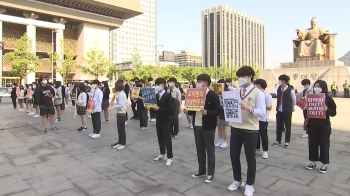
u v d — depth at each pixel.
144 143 7.41
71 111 15.97
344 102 20.66
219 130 6.92
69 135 8.57
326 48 26.86
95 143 7.40
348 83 24.62
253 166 3.84
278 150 6.52
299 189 4.06
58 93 11.62
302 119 11.96
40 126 10.38
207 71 75.31
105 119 11.59
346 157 5.82
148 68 62.72
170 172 4.93
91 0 49.25
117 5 53.03
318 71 26.14
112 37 107.12
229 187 4.07
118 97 6.75
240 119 3.82
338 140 7.50
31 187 4.25
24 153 6.34
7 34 43.22
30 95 14.61
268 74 29.22
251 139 3.82
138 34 128.62
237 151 4.02
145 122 9.53
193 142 7.51
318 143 4.91
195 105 4.37
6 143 7.42
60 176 4.75
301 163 5.43
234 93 3.90
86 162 5.60
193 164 5.43
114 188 4.18
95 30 53.94
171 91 8.28
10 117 13.17
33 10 43.31
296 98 6.68
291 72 27.91
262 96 3.76
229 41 102.62
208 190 4.07
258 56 120.38
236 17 105.38
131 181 4.48
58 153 6.33
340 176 4.63
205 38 107.69
